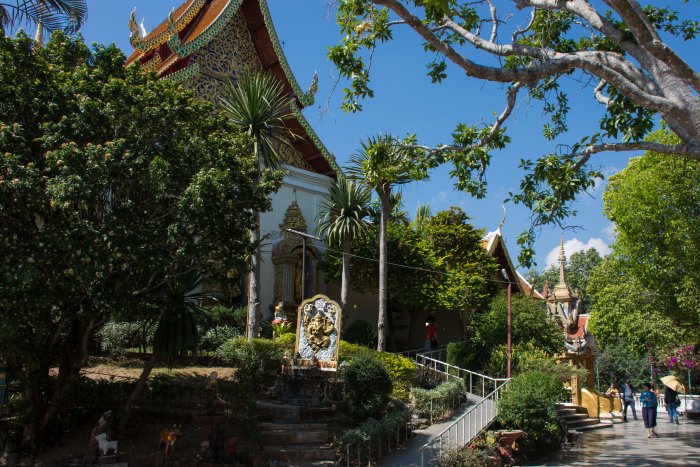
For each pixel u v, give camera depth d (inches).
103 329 685.9
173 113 470.3
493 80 365.1
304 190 1046.4
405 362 714.2
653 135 930.7
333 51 467.2
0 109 445.4
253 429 496.1
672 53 308.2
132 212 437.4
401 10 354.0
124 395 550.3
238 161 490.9
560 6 354.3
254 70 1061.8
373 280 1001.5
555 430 644.7
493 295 1100.5
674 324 987.9
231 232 473.1
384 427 518.6
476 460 509.4
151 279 466.9
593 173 454.6
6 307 403.9
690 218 888.3
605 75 337.1
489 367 872.9
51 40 504.4
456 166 481.4
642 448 677.3
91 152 406.3
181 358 522.6
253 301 729.0
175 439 462.3
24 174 390.0
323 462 472.1
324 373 609.9
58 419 492.1
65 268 411.2
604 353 1706.4
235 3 1000.2
